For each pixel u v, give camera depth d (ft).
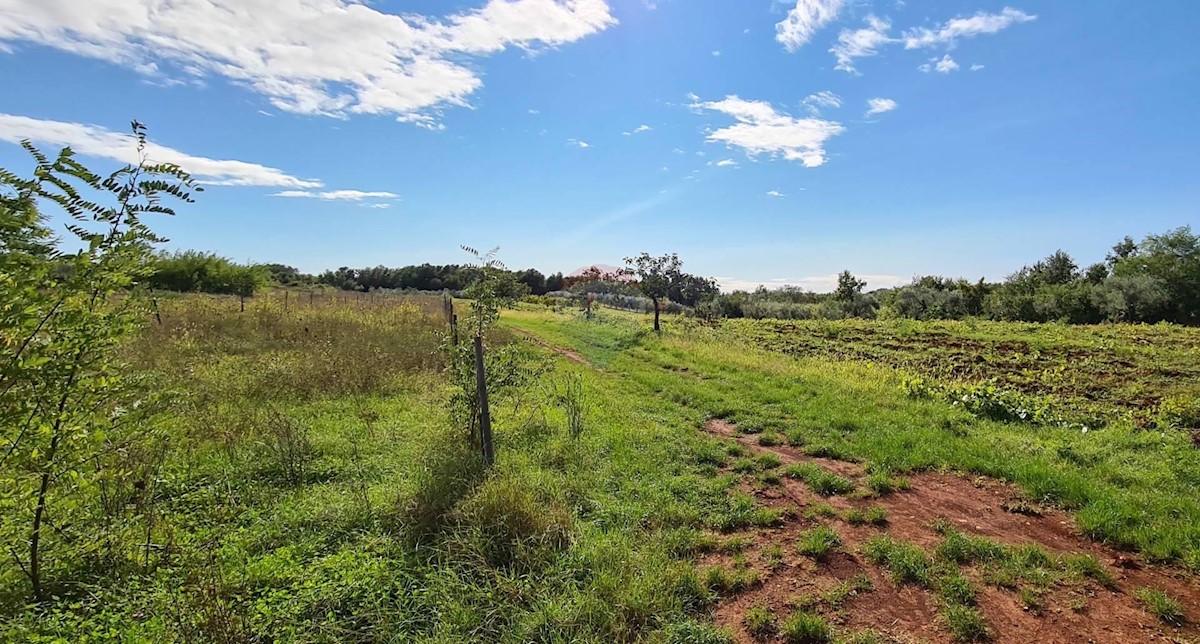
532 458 20.59
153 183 10.12
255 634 10.19
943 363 45.91
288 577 12.13
